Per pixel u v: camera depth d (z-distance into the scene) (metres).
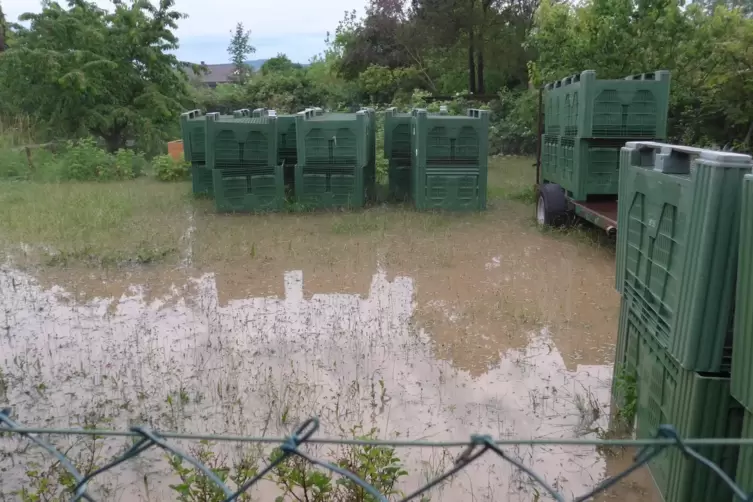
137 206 11.99
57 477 3.57
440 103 21.08
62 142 19.12
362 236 9.43
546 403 4.40
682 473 3.00
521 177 15.71
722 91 13.27
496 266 7.83
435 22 26.16
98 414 4.30
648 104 8.23
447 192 11.20
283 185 11.47
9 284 7.23
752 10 18.47
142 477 3.60
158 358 5.21
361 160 11.31
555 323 5.92
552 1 14.74
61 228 9.79
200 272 7.67
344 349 5.35
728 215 2.68
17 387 4.73
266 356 5.22
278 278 7.42
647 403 3.63
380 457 3.20
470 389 4.61
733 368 2.71
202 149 12.90
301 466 3.36
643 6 13.07
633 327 3.95
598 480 3.55
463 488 3.48
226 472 3.29
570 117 9.02
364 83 29.25
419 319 6.04
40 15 21.00
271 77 32.19
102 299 6.72
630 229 3.88
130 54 22.36
